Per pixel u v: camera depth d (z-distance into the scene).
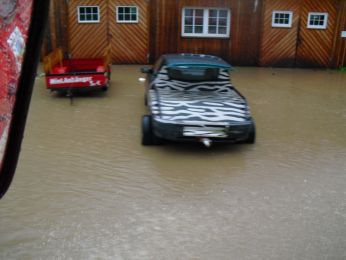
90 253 3.61
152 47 14.70
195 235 3.96
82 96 9.68
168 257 3.59
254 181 5.29
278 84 12.32
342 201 4.83
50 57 9.34
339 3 14.85
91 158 5.84
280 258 3.64
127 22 14.37
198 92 7.13
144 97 9.44
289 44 15.13
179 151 6.25
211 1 14.37
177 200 4.67
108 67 10.34
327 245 3.88
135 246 3.74
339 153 6.48
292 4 14.70
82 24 14.16
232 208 4.54
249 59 15.20
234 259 3.60
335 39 15.18
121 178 5.20
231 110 6.27
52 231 3.94
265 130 7.58
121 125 7.47
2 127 0.95
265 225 4.21
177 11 14.39
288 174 5.56
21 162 5.59
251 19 14.73
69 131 7.05
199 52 14.89
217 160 5.96
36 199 4.56
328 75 14.22
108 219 4.20
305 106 9.62
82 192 4.77
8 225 4.02
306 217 4.41
